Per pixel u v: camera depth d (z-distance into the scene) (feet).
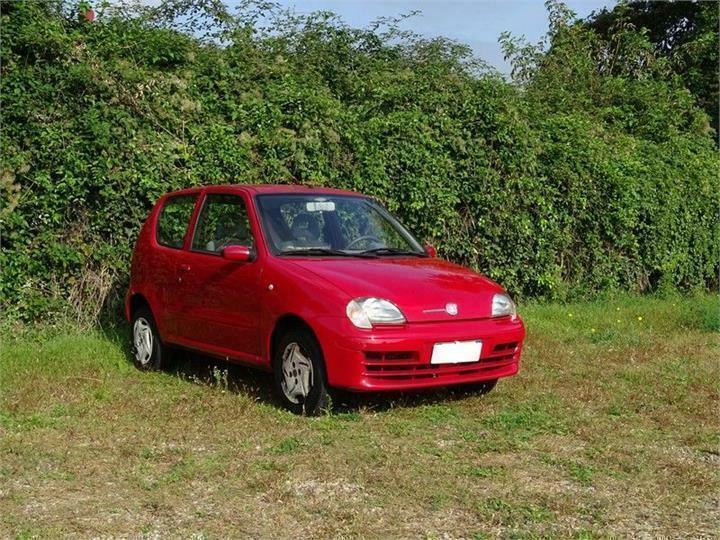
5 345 30.22
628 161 48.52
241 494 17.51
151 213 29.71
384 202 37.76
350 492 17.63
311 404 22.49
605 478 18.86
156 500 17.16
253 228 24.77
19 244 31.58
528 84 57.52
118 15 40.22
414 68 49.57
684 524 16.37
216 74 36.86
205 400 24.41
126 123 32.76
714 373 29.22
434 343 22.13
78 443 20.81
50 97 32.14
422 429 22.17
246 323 24.26
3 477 18.45
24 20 32.55
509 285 42.34
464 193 40.29
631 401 25.36
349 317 21.67
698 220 53.36
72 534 15.46
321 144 36.37
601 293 46.60
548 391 26.35
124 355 30.17
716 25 72.84
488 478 18.65
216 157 34.22
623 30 67.62
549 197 43.55
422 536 15.52
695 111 60.85
